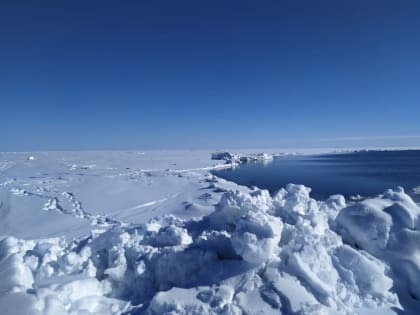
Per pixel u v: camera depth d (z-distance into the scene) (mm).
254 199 6316
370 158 65438
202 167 40688
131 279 4926
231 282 4328
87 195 17188
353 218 5820
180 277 4758
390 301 4410
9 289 4195
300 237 4867
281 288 4113
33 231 10586
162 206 14008
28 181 23531
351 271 4613
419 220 5680
